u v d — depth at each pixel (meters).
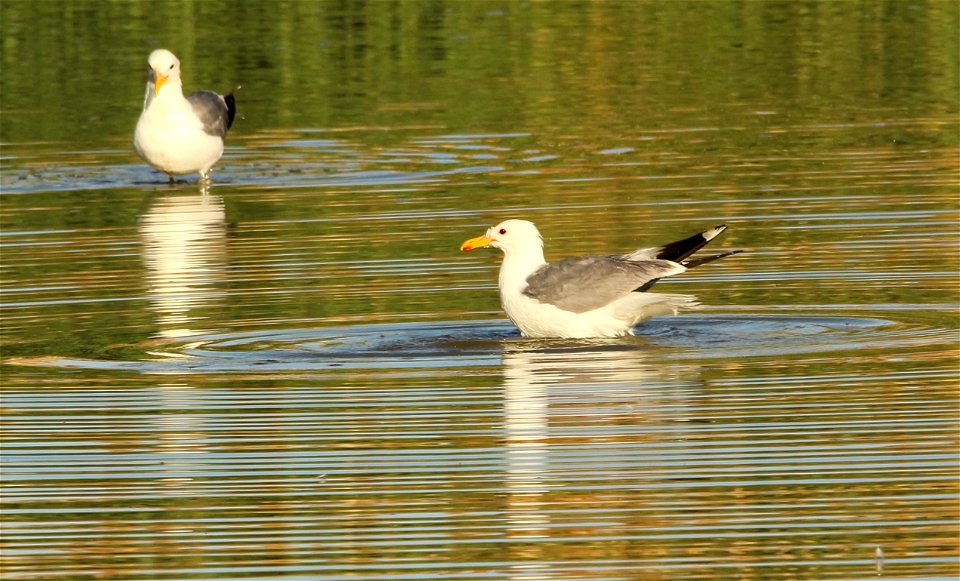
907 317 15.68
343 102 29.95
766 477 11.68
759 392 13.55
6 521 11.27
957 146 24.47
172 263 18.86
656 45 33.97
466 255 18.84
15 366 14.82
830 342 14.98
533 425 12.88
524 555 10.52
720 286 17.09
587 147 25.58
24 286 17.89
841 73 30.91
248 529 11.06
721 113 27.88
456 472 11.94
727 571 10.22
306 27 35.94
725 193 21.77
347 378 14.30
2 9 37.34
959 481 11.49
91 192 23.89
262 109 29.69
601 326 15.39
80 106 29.92
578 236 19.47
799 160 23.89
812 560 10.33
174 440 12.74
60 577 10.38
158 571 10.45
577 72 31.75
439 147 26.16
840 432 12.52
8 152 26.92
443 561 10.47
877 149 24.50
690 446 12.33
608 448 12.33
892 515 10.98
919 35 34.00
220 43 34.44
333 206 22.09
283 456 12.35
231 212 22.05
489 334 15.68
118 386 14.16
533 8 37.59
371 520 11.13
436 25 36.19
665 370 14.30
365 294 17.16
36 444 12.73
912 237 18.78
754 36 34.56
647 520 11.02
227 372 14.55
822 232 19.23
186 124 24.28
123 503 11.54
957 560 10.27
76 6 37.69
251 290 17.47
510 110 28.75
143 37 34.91
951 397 13.23
